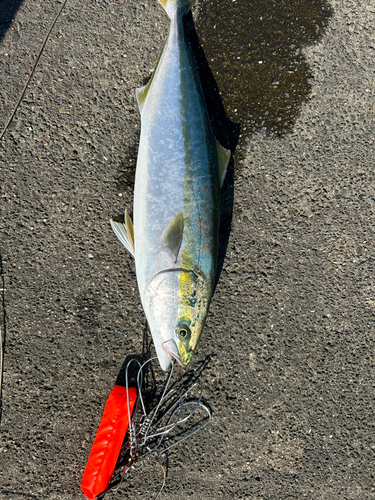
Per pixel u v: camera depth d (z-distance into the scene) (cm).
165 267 61
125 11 68
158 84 63
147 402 69
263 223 70
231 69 69
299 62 69
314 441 71
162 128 62
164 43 69
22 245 69
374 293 71
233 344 70
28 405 69
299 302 70
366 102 70
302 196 70
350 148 70
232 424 70
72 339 69
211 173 63
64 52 68
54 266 69
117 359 69
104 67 69
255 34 69
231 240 70
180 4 64
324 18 69
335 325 71
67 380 69
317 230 70
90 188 69
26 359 69
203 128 63
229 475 70
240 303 70
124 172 69
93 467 64
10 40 68
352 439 71
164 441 70
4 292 69
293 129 70
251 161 70
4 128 68
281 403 70
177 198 62
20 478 69
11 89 68
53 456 69
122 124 69
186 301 61
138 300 69
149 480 69
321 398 71
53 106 69
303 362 70
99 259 69
